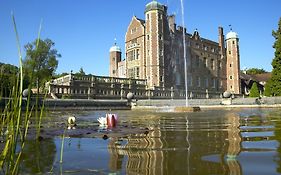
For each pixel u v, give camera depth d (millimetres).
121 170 2428
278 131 5461
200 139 4367
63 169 2496
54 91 42156
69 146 3795
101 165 2639
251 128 6250
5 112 1992
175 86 63531
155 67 59031
